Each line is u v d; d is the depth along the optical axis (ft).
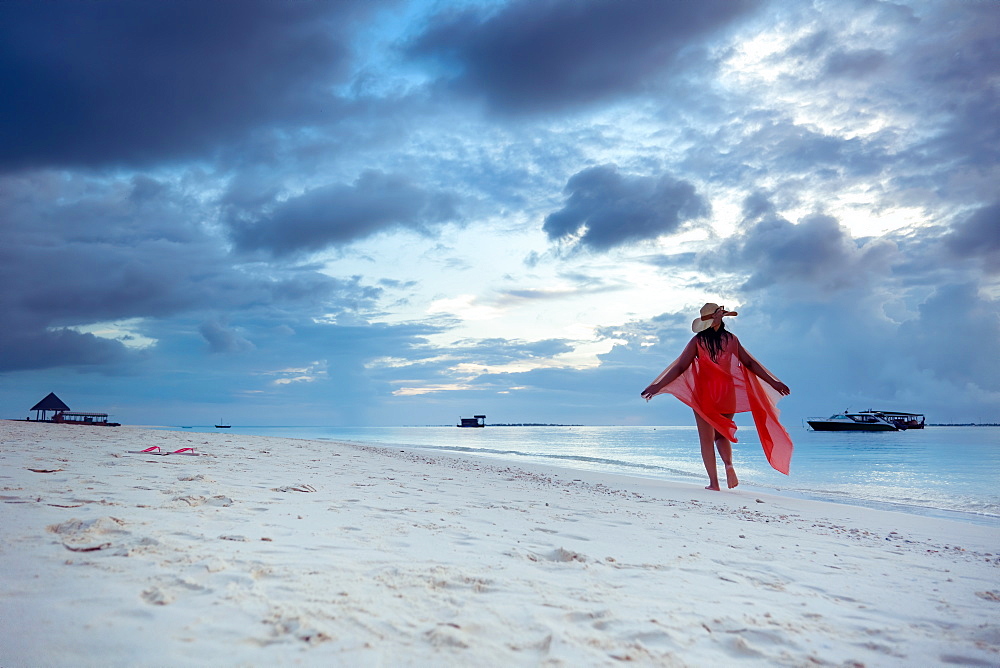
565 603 9.91
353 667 6.72
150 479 19.65
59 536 11.05
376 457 47.06
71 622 7.29
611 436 258.16
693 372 39.42
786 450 38.11
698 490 36.50
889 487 45.73
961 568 16.11
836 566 15.38
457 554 12.77
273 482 22.20
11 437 36.63
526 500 24.66
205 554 10.59
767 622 9.99
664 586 11.76
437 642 7.63
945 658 8.99
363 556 11.69
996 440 176.65
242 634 7.34
